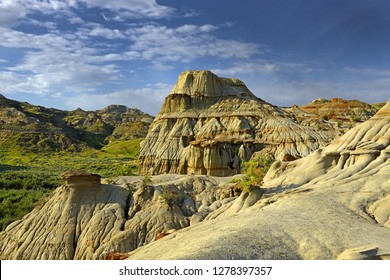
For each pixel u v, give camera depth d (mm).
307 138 93875
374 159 40531
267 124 102062
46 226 45719
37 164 147750
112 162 156750
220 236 25078
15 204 66375
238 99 113500
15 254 43594
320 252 23109
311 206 30922
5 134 189125
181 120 109250
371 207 30859
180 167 96250
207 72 118500
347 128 105625
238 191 48719
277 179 44531
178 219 44688
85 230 44500
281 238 24875
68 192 48500
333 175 40094
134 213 46719
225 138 98688
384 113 45781
